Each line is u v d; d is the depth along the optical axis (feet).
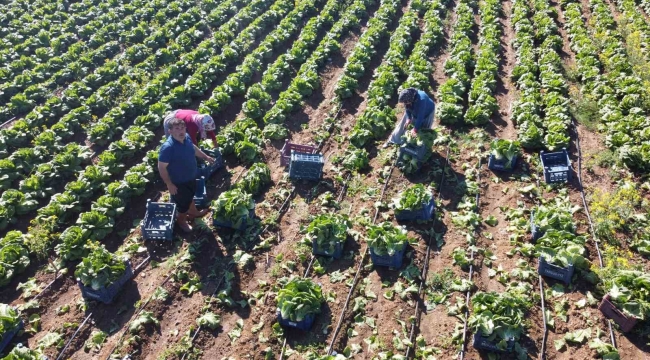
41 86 88.12
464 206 59.77
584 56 90.79
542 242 50.93
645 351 43.45
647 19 109.60
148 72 92.43
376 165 67.92
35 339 48.21
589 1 117.39
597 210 56.90
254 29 104.88
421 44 97.86
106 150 72.90
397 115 79.20
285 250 56.13
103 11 118.21
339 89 83.46
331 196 63.05
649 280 44.75
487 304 44.68
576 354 43.75
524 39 96.84
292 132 77.15
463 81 84.07
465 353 44.09
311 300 46.78
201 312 49.49
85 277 49.57
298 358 44.83
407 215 57.67
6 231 61.26
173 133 51.03
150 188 66.39
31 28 107.65
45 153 71.87
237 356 45.50
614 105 75.20
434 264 53.11
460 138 72.13
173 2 118.32
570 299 48.26
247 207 57.72
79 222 57.67
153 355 46.39
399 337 45.83
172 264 54.44
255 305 50.14
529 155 67.62
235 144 70.95
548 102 76.28
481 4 117.70
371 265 52.65
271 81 86.58
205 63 92.02
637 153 63.72
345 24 106.52
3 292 53.21
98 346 47.01
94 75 89.45
